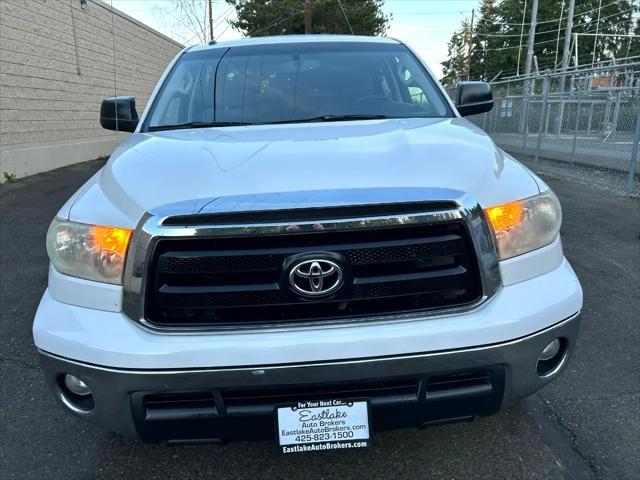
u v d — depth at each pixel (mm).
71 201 2080
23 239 5918
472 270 1828
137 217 1792
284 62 3326
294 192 1768
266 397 1785
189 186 1850
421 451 2395
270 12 32094
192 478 2260
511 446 2404
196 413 1785
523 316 1834
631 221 6148
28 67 10969
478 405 1873
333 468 2305
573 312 1968
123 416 1804
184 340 1740
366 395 1807
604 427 2520
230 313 1774
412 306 1812
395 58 3402
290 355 1721
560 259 2082
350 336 1736
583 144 10250
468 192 1836
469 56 52219
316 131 2504
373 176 1859
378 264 1765
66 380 1929
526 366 1869
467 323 1782
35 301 4129
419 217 1758
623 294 4027
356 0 33281
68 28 12578
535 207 1989
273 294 1744
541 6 49656
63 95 12422
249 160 2025
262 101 3061
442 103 3092
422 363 1760
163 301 1763
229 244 1738
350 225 1726
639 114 7539
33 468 2326
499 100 13461
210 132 2613
